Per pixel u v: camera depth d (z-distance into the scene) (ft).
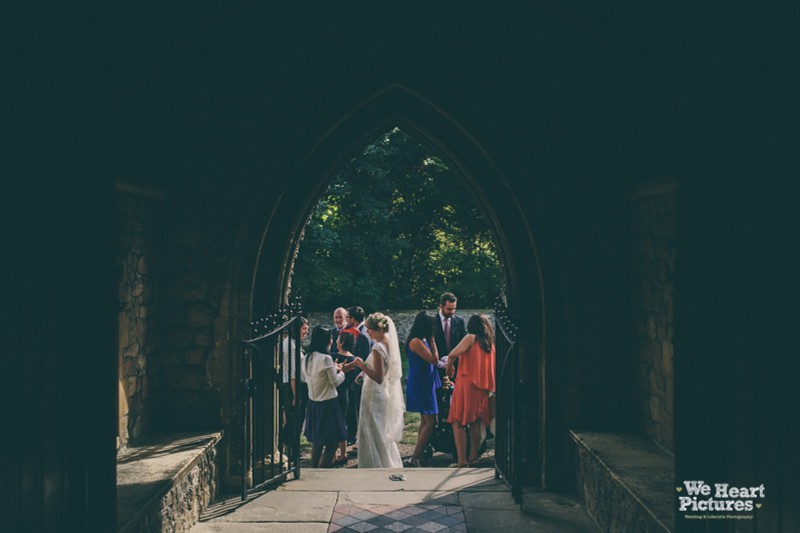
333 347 25.70
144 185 16.48
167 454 15.56
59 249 9.00
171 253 18.35
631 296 18.20
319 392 21.45
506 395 18.83
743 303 8.76
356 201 52.85
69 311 9.16
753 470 8.54
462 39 18.16
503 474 18.94
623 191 18.12
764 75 8.24
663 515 11.58
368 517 16.34
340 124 19.52
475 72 18.19
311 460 22.47
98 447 9.46
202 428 18.28
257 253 18.47
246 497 17.61
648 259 16.97
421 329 22.57
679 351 9.78
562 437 18.44
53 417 8.93
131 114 17.51
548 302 18.38
